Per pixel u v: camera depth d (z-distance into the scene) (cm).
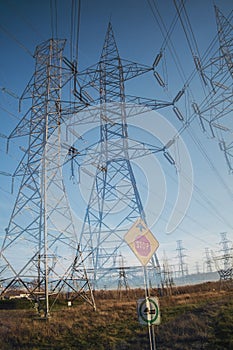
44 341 2245
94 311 3095
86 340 2203
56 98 3644
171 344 1828
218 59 3023
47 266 2945
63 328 2473
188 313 2555
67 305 3494
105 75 4244
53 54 3812
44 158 3253
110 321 2650
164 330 2117
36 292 3048
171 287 5016
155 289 5103
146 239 1045
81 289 3291
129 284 4553
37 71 3709
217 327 1952
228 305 2545
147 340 1978
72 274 3309
